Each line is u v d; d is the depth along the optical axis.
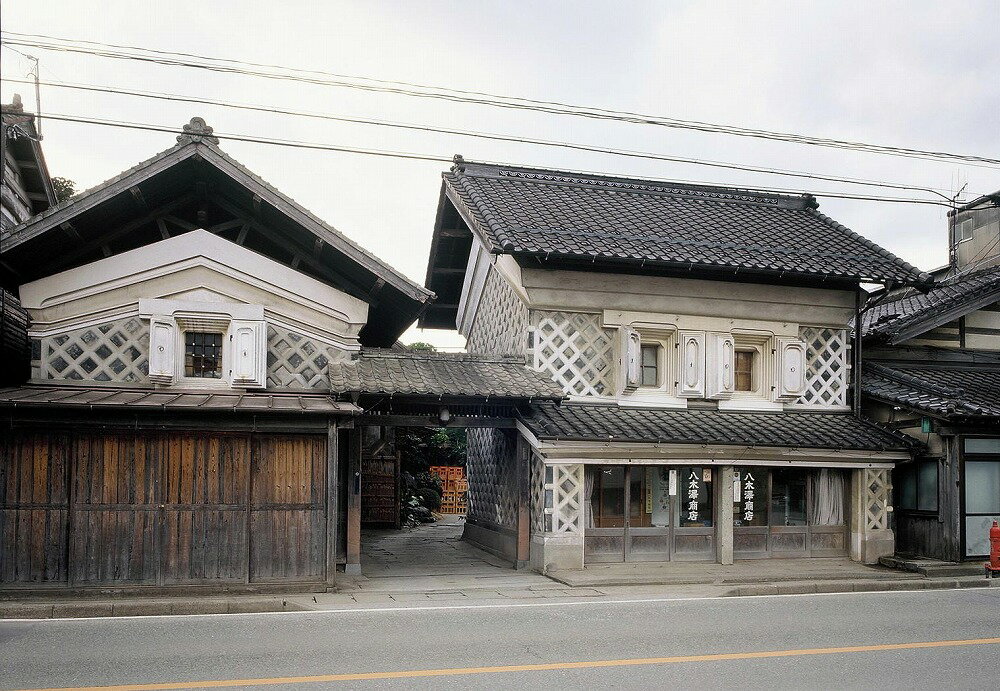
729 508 14.75
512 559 15.33
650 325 15.51
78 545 11.09
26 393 11.50
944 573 14.34
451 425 14.02
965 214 20.86
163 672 7.44
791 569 14.27
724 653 8.47
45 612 10.15
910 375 16.69
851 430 15.59
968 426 15.13
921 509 15.74
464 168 17.70
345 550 13.71
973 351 18.41
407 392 12.93
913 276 16.08
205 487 11.53
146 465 11.37
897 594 12.67
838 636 9.34
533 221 15.33
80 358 12.88
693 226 16.83
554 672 7.66
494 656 8.21
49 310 12.81
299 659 7.98
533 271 14.86
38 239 12.64
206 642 8.64
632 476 14.58
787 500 15.41
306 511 11.85
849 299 16.50
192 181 13.90
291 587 11.63
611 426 14.05
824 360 16.53
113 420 11.20
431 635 9.11
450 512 28.25
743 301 15.91
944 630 9.74
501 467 16.50
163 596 11.12
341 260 14.24
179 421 11.40
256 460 11.74
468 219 16.09
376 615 10.23
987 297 17.53
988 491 15.34
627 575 13.25
